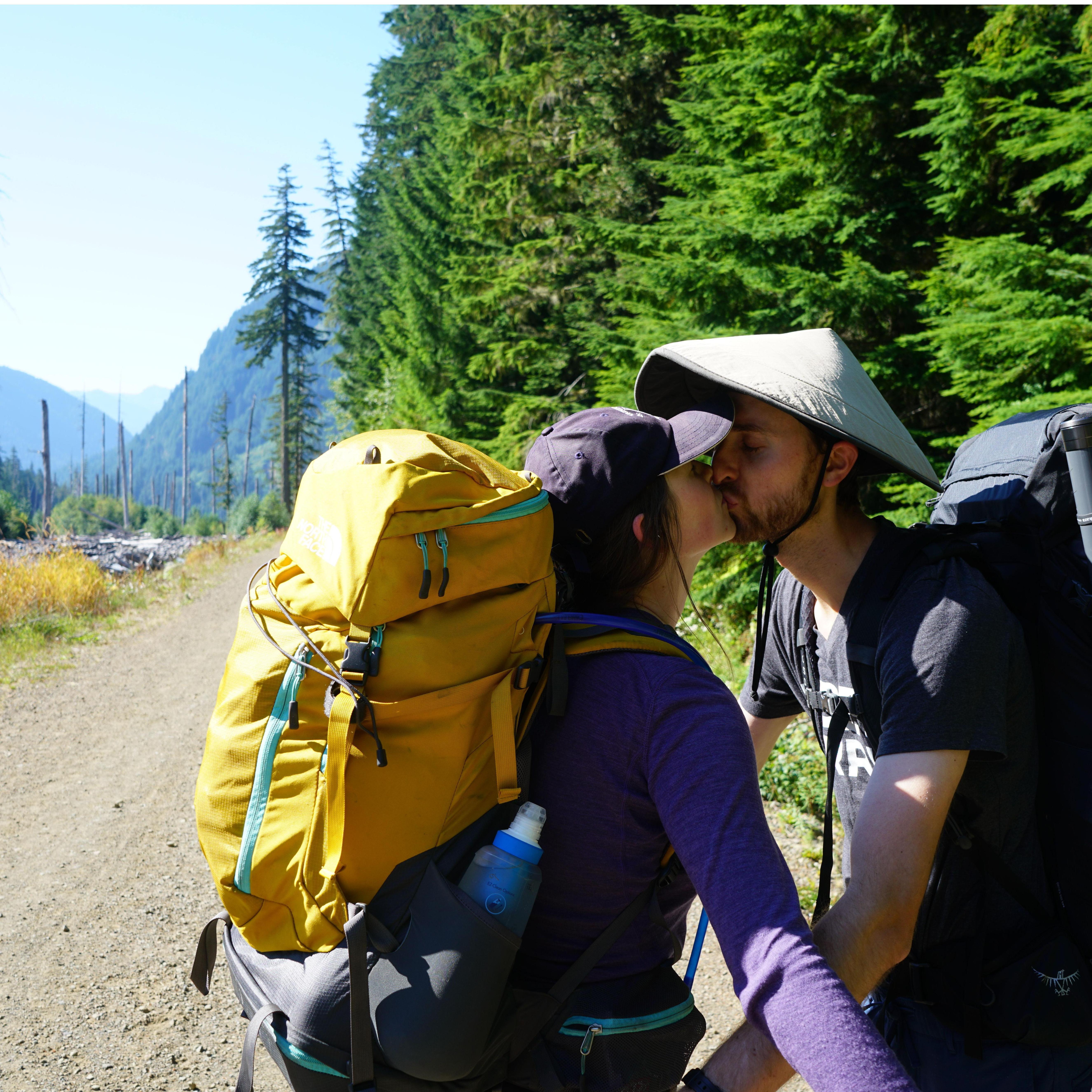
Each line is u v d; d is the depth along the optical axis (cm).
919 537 138
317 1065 99
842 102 692
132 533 5722
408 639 98
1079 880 133
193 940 383
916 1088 82
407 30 4894
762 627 170
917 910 116
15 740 681
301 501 115
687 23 922
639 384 155
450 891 96
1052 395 534
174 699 813
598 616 110
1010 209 662
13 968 361
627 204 1498
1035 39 620
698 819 98
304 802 100
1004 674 125
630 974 108
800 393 134
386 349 3606
